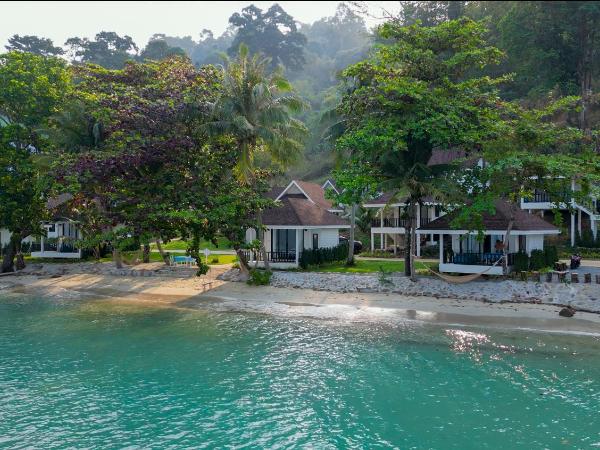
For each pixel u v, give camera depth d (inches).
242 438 545.6
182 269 1667.1
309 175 3705.7
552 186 1184.8
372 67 1283.2
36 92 1647.4
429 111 1147.9
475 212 1114.1
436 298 1211.9
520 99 2336.4
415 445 525.7
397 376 719.7
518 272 1240.2
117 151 1349.7
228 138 1489.9
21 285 1588.3
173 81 1517.0
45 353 849.5
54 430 565.3
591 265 1441.9
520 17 2066.9
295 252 1605.6
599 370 727.7
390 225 1939.0
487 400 632.4
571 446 518.0
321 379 714.2
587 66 2135.8
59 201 1883.6
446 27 1226.0
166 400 647.1
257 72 1422.2
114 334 971.3
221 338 932.0
